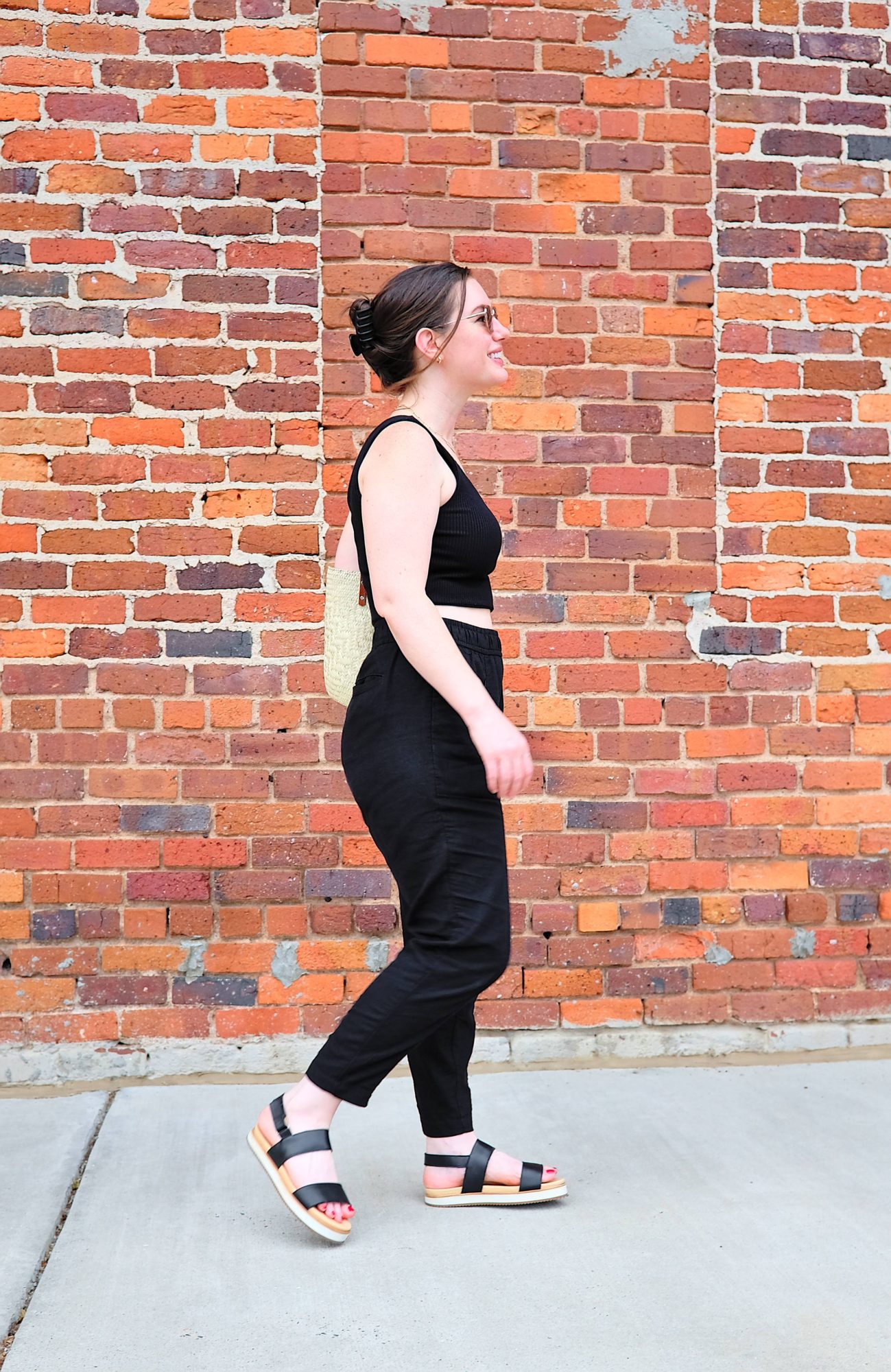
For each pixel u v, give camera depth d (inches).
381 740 81.0
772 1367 65.4
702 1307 72.1
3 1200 88.2
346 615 87.8
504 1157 87.8
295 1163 81.1
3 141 120.9
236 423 122.5
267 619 122.3
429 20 125.6
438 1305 72.4
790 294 129.8
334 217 124.0
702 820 127.2
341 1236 80.0
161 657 121.5
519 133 126.7
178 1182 92.1
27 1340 68.4
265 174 123.3
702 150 128.7
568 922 125.4
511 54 126.6
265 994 121.3
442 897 80.1
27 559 120.6
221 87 123.0
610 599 126.8
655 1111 108.1
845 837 128.8
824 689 129.1
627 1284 75.1
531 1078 118.6
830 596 129.4
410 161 125.1
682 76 128.6
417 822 79.7
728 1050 126.4
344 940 122.3
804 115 130.3
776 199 129.8
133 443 121.6
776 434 129.2
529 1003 124.7
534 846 125.3
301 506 122.8
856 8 130.6
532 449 126.4
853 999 128.3
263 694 122.3
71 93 121.6
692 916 126.8
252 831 121.8
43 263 121.1
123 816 120.9
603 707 126.5
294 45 123.8
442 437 86.8
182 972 120.6
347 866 122.4
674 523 127.8
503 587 125.9
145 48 122.4
